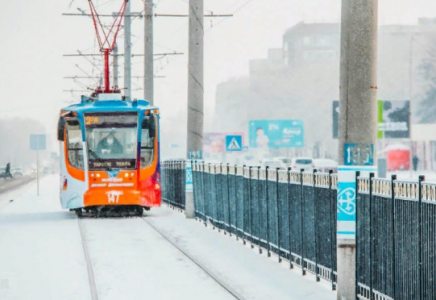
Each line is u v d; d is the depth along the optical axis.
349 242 16.44
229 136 46.03
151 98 55.47
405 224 14.28
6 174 140.25
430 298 13.27
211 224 34.62
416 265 13.82
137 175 39.00
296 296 17.66
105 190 38.69
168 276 20.89
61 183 39.72
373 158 16.19
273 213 23.78
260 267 22.14
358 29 15.91
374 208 15.76
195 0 38.34
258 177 25.50
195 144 39.12
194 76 38.69
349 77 16.03
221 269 21.78
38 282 20.05
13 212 46.16
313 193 19.81
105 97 40.28
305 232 20.58
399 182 14.55
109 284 19.72
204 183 36.28
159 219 39.09
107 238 30.30
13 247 27.58
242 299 17.16
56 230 33.84
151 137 39.09
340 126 16.34
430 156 115.19
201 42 38.66
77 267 22.66
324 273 19.08
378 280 15.62
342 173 16.36
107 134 39.09
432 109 144.50
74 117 39.09
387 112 83.19
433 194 13.20
